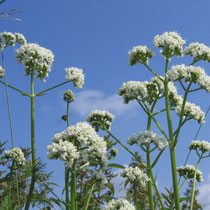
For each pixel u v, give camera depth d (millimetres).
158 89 624
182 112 535
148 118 607
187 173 659
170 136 543
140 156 618
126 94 614
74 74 592
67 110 615
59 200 459
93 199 527
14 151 498
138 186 575
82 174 519
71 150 458
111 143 634
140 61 611
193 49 568
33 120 522
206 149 628
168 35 596
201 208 604
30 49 582
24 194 506
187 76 527
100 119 644
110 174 564
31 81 552
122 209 507
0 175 519
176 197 524
